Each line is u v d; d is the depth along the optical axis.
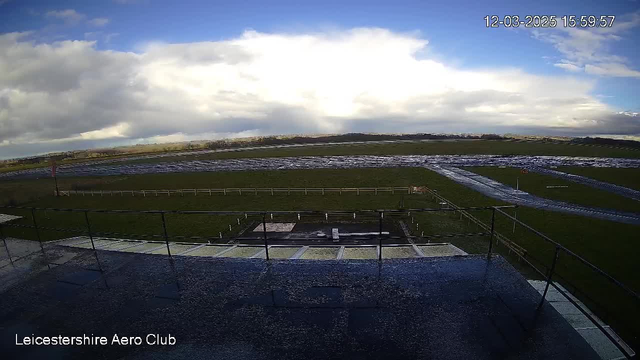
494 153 71.38
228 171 50.72
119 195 35.12
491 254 5.59
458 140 136.50
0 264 5.91
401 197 29.09
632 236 17.50
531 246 16.09
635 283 12.45
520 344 3.24
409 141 135.50
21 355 3.36
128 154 116.38
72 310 4.24
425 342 3.29
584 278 12.91
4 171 82.75
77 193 37.12
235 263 5.56
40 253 6.40
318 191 32.50
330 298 4.26
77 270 5.54
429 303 4.05
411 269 5.07
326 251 11.84
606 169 42.12
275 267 5.32
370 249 12.12
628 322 9.77
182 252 12.37
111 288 4.82
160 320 3.90
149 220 23.38
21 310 4.29
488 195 28.59
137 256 6.07
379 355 3.12
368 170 46.44
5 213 28.69
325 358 3.11
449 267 5.11
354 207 25.86
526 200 26.36
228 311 4.03
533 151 74.25
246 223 21.66
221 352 3.27
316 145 126.06
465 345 3.23
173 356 3.24
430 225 19.80
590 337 4.80
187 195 33.31
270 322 3.75
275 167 53.84
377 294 4.32
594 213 22.03
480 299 4.13
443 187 32.94
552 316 3.73
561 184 32.66
